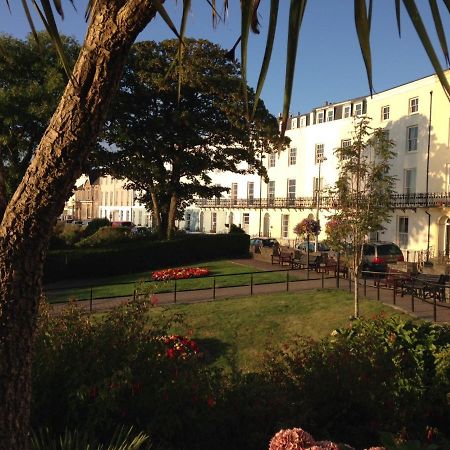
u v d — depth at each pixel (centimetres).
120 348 427
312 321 1123
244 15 166
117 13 200
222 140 2723
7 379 204
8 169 2478
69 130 204
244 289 1647
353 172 1160
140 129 2595
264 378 482
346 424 449
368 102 3616
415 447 344
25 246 207
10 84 2417
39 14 180
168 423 387
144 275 2408
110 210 7519
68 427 382
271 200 4628
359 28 158
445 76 149
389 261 2122
